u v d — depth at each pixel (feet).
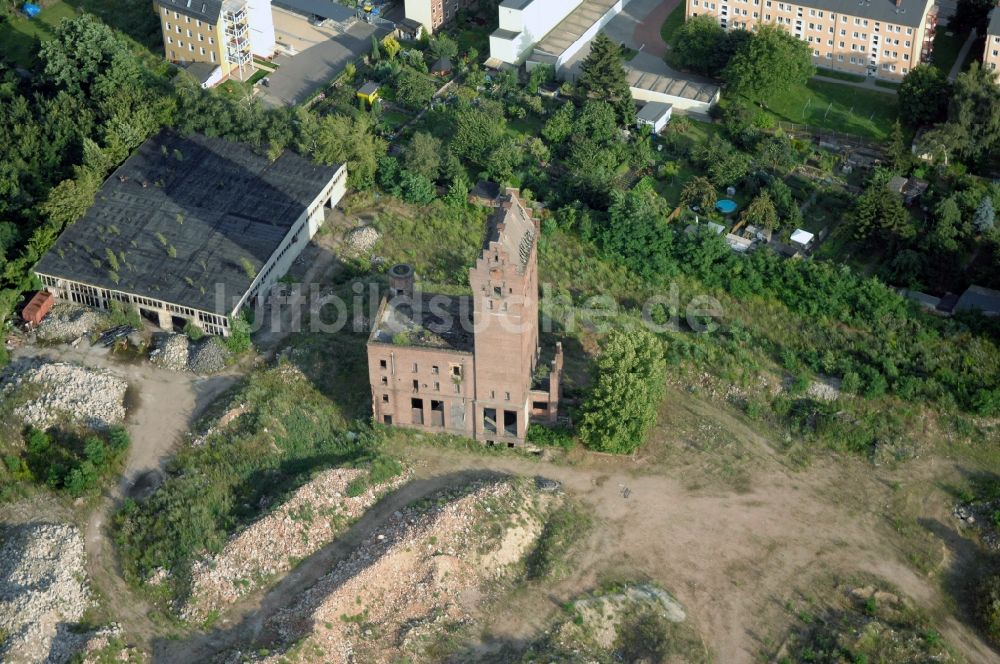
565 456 588.50
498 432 586.04
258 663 480.64
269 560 529.45
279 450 582.35
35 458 575.38
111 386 609.42
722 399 624.59
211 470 567.18
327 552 537.24
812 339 652.07
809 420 611.47
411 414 590.14
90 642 497.05
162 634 505.25
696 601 529.86
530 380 583.58
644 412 575.79
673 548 550.36
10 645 494.18
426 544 533.55
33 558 524.93
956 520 567.59
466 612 519.19
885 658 510.17
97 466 566.77
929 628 523.29
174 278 650.02
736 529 559.79
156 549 531.09
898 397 620.49
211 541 531.09
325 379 618.85
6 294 646.33
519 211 556.92
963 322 647.56
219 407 599.57
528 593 528.22
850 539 558.15
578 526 557.74
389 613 514.27
